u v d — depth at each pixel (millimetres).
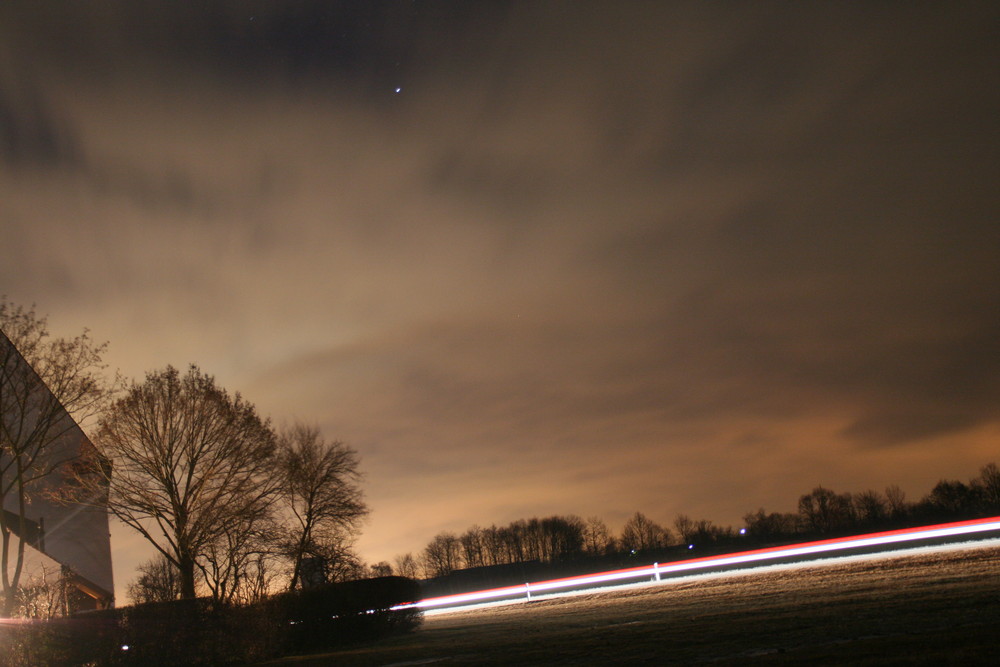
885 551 49625
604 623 25141
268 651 27328
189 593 32094
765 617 18406
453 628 36156
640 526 159500
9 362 28812
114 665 24016
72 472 34031
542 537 159875
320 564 38875
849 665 9680
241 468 35188
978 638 10531
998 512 114125
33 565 36125
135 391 34688
